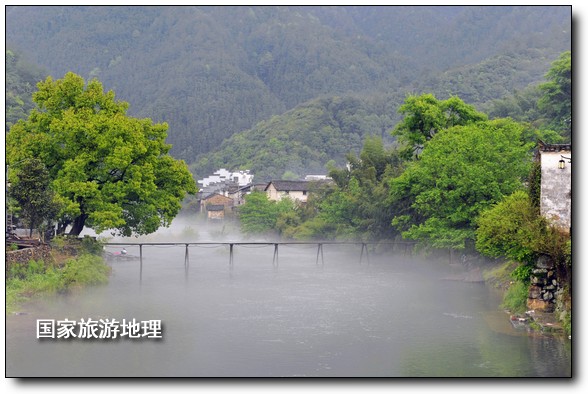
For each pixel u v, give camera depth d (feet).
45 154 205.77
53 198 191.01
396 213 258.37
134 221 226.58
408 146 265.13
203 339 127.13
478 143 211.61
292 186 449.06
